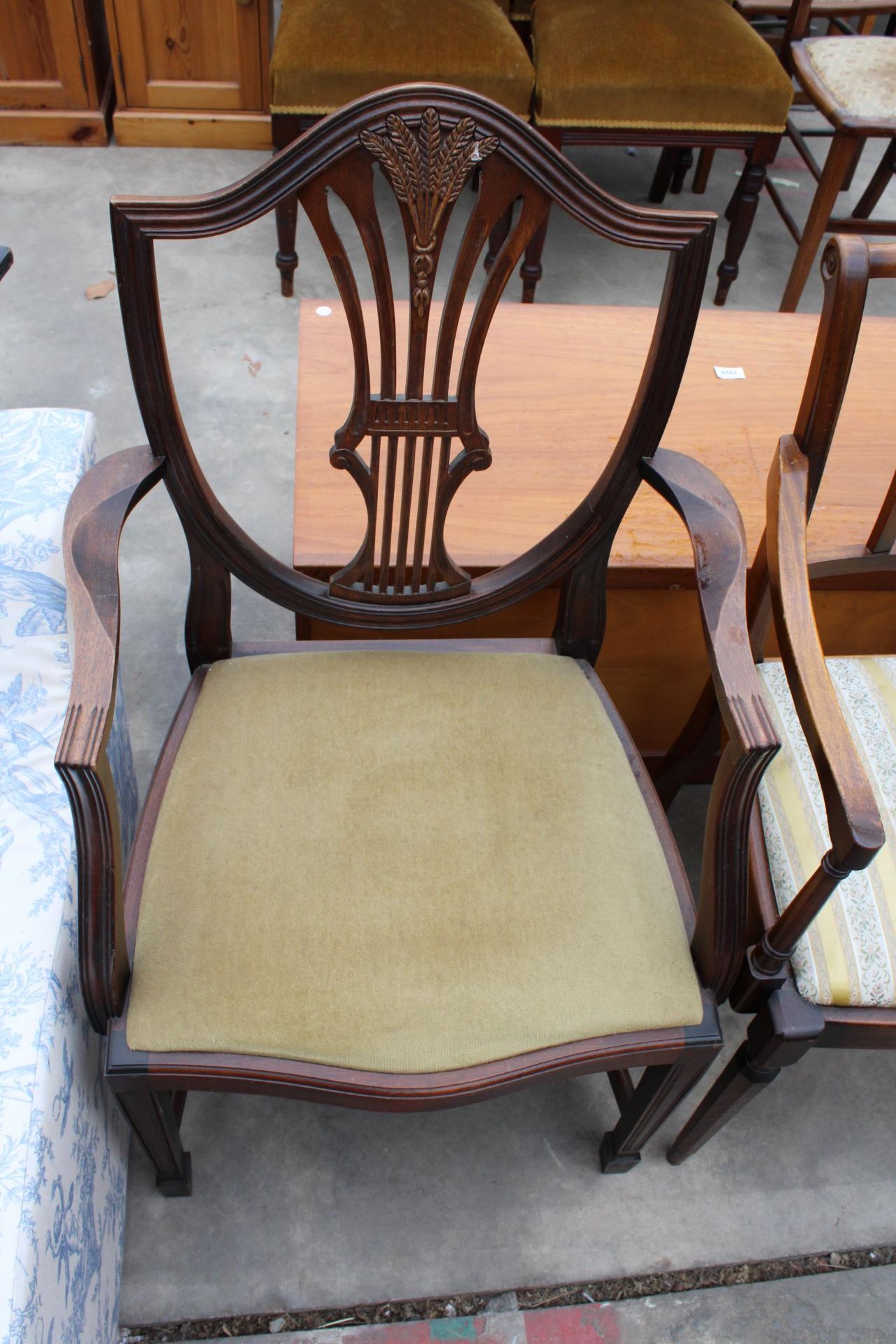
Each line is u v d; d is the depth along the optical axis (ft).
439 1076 2.43
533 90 6.25
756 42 6.33
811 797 2.95
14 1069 2.31
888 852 2.83
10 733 2.94
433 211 2.37
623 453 2.85
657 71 6.06
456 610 3.20
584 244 8.14
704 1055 2.58
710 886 2.46
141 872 2.66
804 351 4.84
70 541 2.49
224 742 2.88
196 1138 3.59
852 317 2.62
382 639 3.79
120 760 3.67
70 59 7.90
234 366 6.65
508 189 2.38
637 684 4.28
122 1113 3.24
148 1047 2.39
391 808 2.75
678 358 2.64
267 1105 3.69
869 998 2.67
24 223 7.57
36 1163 2.22
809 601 2.70
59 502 3.28
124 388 6.37
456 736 2.94
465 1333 3.27
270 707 2.98
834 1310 3.39
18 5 7.56
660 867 2.77
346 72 5.88
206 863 2.61
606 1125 3.72
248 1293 3.29
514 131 2.29
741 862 2.39
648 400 2.72
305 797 2.76
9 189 7.88
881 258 2.59
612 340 4.78
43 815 2.78
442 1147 3.64
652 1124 3.19
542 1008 2.47
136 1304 3.24
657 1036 2.54
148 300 2.43
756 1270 3.47
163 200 2.31
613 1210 3.54
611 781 2.90
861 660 3.37
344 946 2.50
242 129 8.39
